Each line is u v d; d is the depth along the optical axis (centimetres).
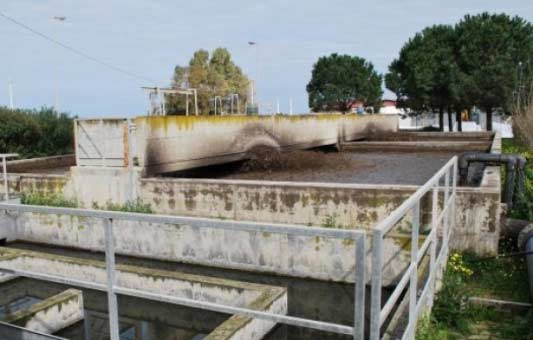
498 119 3644
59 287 771
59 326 580
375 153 1850
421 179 1120
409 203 299
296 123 1578
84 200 1019
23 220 1038
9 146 1764
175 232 874
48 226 1015
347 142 2050
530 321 456
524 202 804
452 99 3012
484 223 712
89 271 746
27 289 791
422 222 755
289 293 772
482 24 2991
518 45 2814
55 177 1059
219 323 633
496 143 1417
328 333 601
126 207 969
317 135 1747
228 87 4891
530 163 1201
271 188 845
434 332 423
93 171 1002
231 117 1230
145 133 969
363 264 218
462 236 727
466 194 717
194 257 863
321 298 756
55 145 1933
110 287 287
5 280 769
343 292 746
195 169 1222
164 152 1021
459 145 1844
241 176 1219
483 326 474
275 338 572
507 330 455
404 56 3500
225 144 1211
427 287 424
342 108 4994
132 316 680
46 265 781
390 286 726
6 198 1024
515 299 515
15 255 791
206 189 897
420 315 395
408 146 1897
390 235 727
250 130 1315
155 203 945
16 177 1111
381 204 774
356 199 789
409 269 317
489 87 2705
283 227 231
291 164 1369
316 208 816
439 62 3045
